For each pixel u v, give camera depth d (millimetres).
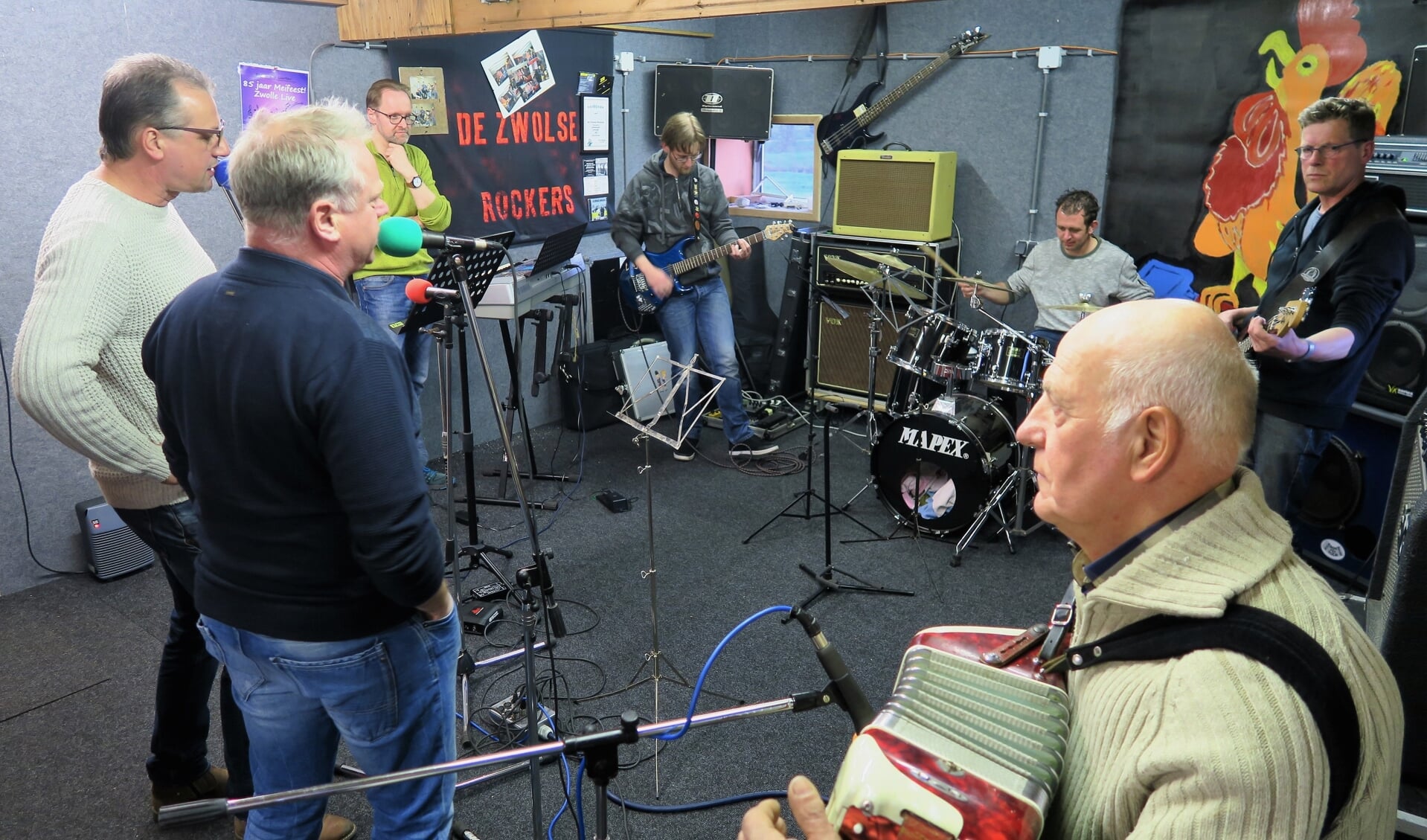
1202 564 712
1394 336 2705
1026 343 3143
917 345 3320
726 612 2852
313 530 1188
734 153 5047
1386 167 2637
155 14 2939
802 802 760
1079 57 4008
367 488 1137
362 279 3377
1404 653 1608
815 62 4754
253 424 1134
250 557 1207
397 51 3623
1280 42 3475
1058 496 784
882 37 4504
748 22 4918
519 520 3502
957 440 3168
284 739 1339
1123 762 712
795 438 4434
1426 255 2605
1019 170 4285
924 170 4203
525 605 1661
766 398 4781
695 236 3971
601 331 4660
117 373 1632
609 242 4789
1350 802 683
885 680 2498
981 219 4449
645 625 2770
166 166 1641
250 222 1172
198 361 1160
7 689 2430
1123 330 745
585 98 4418
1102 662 775
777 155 4926
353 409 1124
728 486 3867
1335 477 2896
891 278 3486
